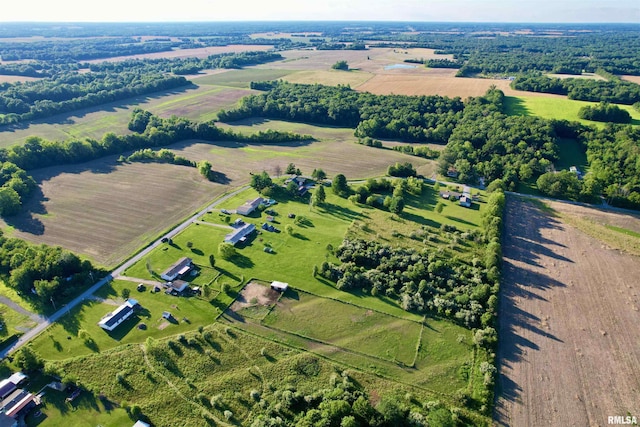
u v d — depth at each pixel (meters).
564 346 75.00
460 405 63.72
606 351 74.12
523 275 94.88
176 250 102.38
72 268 91.50
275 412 61.94
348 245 102.38
